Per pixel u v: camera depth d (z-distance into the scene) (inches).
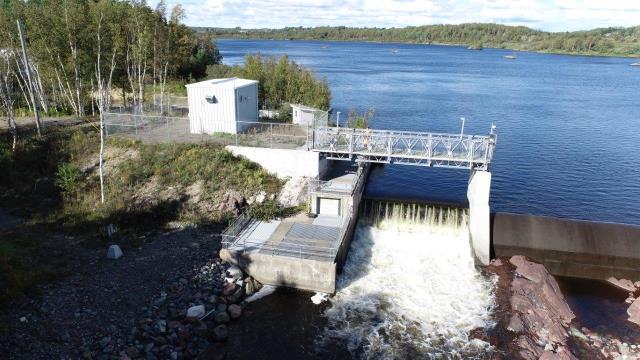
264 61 2930.6
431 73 6205.7
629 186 1881.2
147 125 1771.7
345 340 969.5
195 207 1341.0
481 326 1023.6
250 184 1409.9
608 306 1124.5
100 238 1190.3
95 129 1769.2
